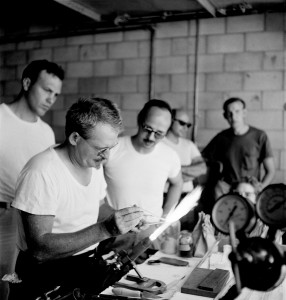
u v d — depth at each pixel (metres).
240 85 4.50
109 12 4.77
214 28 4.57
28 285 1.64
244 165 4.03
